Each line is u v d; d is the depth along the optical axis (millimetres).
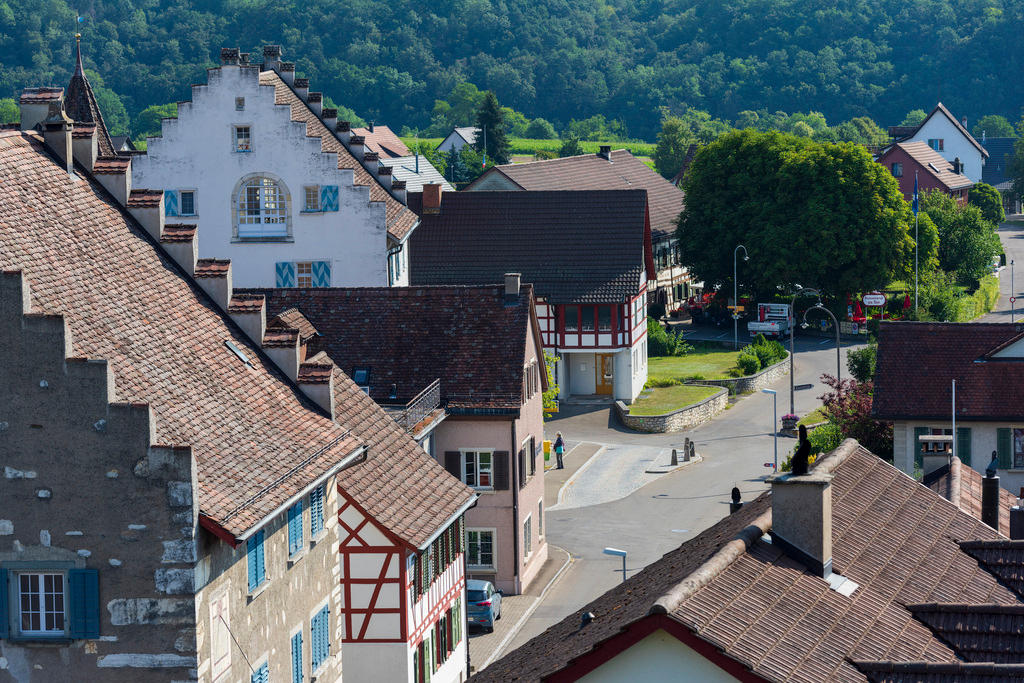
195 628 42188
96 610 42250
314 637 51938
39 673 42562
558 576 101000
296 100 126250
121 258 49344
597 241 150250
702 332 185250
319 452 48781
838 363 138875
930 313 182250
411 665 66750
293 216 116438
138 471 41844
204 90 115500
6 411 42062
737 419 146250
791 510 36844
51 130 50281
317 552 51938
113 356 45438
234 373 49500
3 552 42406
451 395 93938
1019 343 97312
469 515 95938
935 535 41844
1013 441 94938
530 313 97875
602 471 127812
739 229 184875
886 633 35281
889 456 102375
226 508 42875
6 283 41719
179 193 116562
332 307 96312
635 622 32312
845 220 179875
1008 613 36594
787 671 32125
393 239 117938
